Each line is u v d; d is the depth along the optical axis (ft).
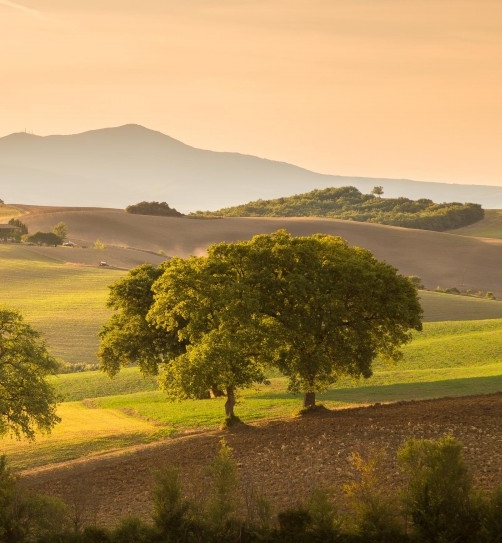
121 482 342.85
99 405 616.39
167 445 424.05
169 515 228.63
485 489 264.52
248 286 433.89
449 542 207.31
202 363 428.56
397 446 335.67
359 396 574.56
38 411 429.79
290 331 435.12
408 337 463.01
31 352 431.43
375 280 446.19
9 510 239.30
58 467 406.41
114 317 629.51
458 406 410.52
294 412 480.23
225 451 243.19
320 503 221.46
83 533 232.73
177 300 455.63
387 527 215.72
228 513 229.04
